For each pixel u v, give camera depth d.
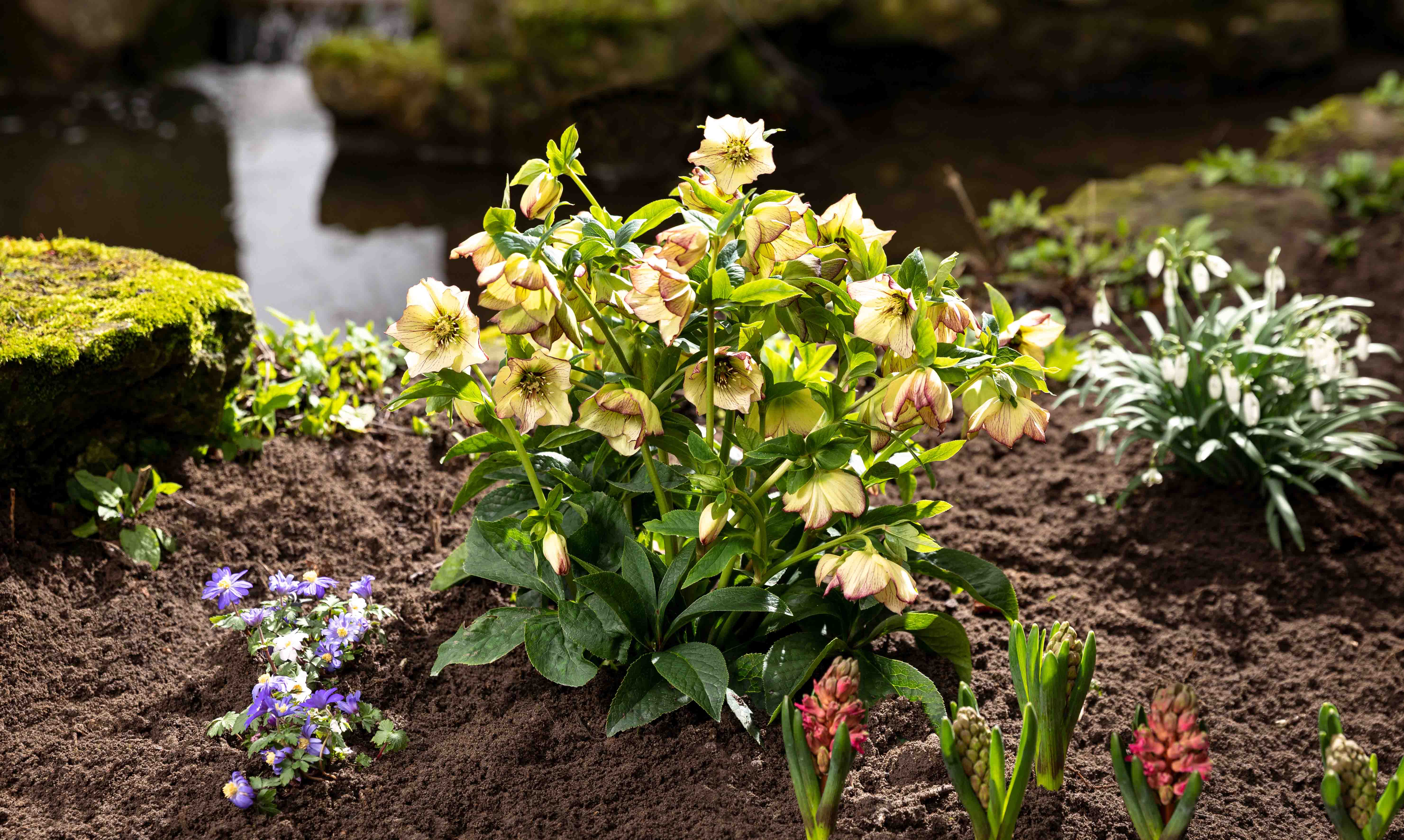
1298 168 5.74
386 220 6.82
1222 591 2.92
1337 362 3.01
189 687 2.40
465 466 3.23
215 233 6.50
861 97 9.35
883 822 2.09
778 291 1.79
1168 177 5.65
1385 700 2.56
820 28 9.07
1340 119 6.34
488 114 7.72
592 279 1.91
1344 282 4.57
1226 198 5.30
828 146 8.05
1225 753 2.38
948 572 2.25
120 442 2.85
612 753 2.24
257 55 10.12
